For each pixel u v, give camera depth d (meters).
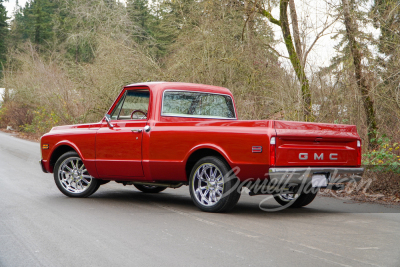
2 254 4.41
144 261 4.16
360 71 9.88
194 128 6.61
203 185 6.77
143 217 6.23
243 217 6.29
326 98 10.70
